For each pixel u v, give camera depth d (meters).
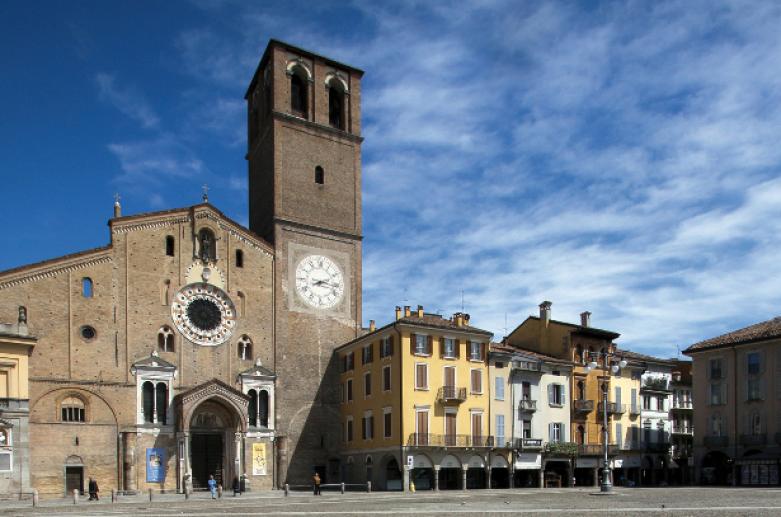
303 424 71.25
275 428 69.31
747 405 77.81
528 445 71.38
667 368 89.88
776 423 74.69
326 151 79.31
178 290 67.12
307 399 72.12
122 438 61.56
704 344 83.19
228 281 70.06
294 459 69.94
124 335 63.56
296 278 74.19
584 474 78.44
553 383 76.69
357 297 77.88
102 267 63.72
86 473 59.50
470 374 69.69
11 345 56.59
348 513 34.53
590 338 82.25
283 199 75.19
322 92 80.56
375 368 68.81
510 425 71.69
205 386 64.12
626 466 81.31
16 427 55.69
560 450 74.12
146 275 65.81
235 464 65.69
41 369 59.16
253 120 83.88
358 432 70.38
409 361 65.62
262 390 69.56
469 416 68.69
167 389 64.50
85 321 61.97
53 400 59.28
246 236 72.00
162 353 65.38
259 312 71.25
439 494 56.09
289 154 76.62
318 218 77.00
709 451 80.75
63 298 61.34
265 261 72.75
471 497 50.66
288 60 78.88
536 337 84.69
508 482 71.00
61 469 58.50
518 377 73.62
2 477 54.31
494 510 35.66
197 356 66.94
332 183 78.94
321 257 76.38
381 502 45.00
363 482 68.69
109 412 61.56
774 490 57.84
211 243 70.00
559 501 44.16
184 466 62.31
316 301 74.88
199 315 67.81
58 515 37.66
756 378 77.44
